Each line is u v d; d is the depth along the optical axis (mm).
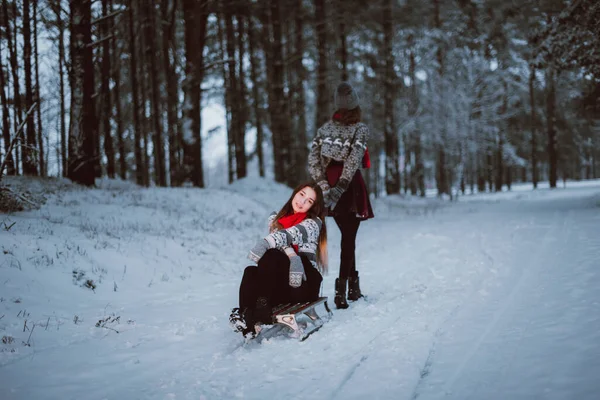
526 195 27766
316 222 4125
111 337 3938
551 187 33969
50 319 4414
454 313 4004
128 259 6762
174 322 4387
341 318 4219
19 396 2746
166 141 22328
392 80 25438
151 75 19734
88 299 5297
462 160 30719
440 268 6312
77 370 3178
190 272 6969
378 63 26141
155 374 3080
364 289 5500
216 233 10016
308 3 23734
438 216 15062
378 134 31844
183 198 13227
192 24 17281
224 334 3957
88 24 13438
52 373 3125
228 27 22812
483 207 19188
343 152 4781
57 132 17172
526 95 35094
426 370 2828
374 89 29109
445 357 3000
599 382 2391
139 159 21922
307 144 29219
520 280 4996
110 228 8523
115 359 3391
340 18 22312
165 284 6242
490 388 2475
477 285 5047
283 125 21234
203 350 3551
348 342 3480
